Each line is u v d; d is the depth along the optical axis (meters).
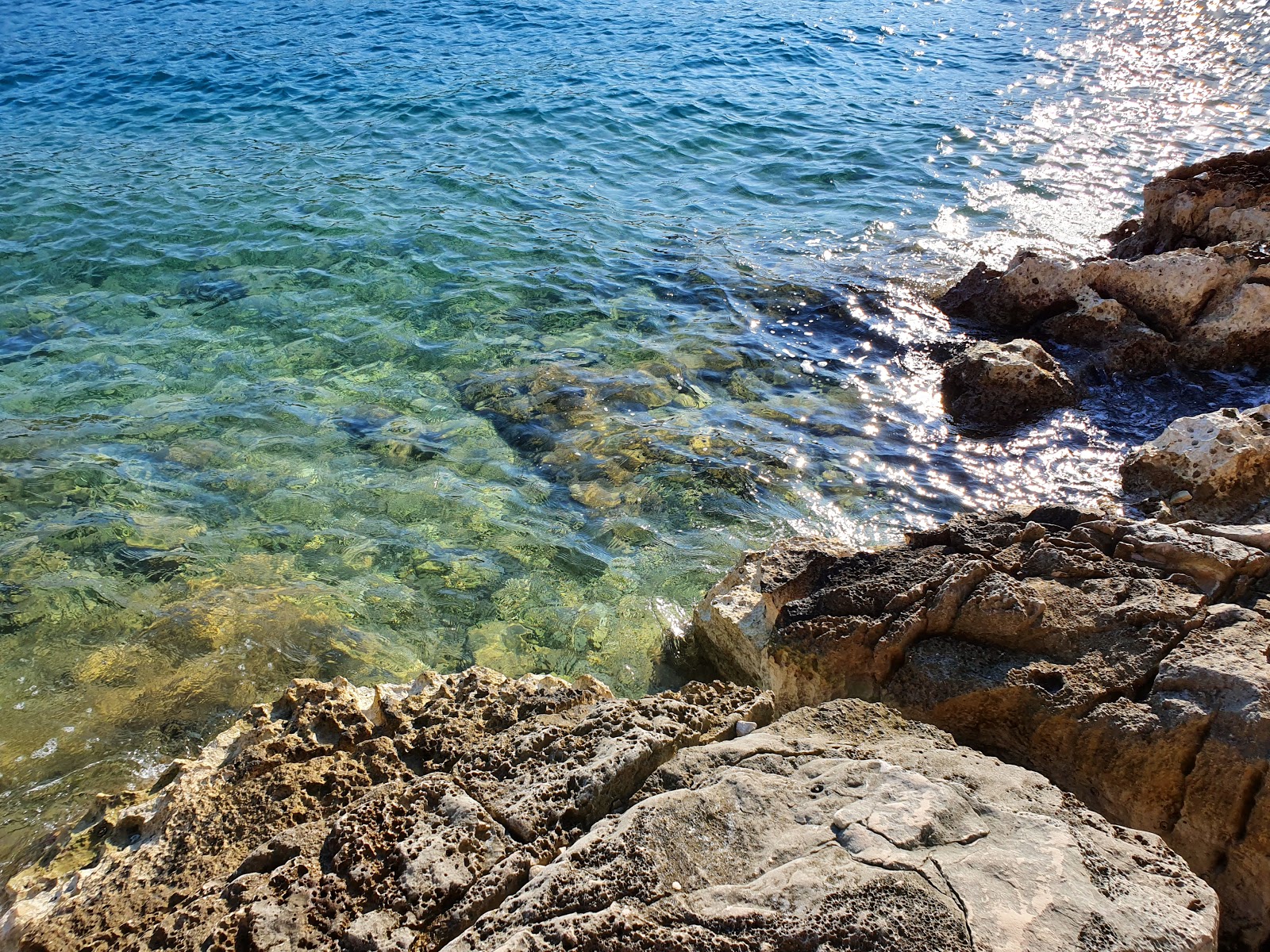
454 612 7.41
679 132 18.80
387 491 8.77
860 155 17.84
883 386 10.72
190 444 9.41
